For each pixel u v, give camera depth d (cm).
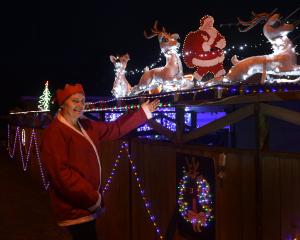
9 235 686
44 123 1241
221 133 691
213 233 361
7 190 1076
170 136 442
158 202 463
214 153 355
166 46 524
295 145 617
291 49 380
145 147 494
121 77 688
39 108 1603
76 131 315
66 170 301
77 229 313
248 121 664
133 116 357
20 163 1563
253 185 310
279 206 287
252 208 312
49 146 303
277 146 620
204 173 371
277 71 377
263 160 302
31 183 1177
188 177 398
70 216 309
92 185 320
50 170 302
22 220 778
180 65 531
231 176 335
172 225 433
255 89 346
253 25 413
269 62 379
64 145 307
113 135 351
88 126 336
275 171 291
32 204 910
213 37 461
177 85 518
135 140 521
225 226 344
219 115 782
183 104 406
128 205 550
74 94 313
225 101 347
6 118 2822
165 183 447
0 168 1507
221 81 414
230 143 682
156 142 468
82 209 309
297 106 515
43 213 829
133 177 531
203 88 370
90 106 705
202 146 380
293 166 274
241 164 324
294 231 273
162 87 536
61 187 303
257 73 382
